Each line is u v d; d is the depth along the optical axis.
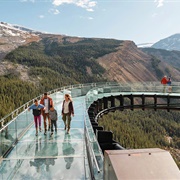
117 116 124.06
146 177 2.98
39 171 7.05
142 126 124.62
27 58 176.00
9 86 99.25
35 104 10.96
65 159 7.96
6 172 7.02
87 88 30.50
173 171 3.08
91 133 7.04
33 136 10.77
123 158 3.29
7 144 8.73
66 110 11.17
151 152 3.41
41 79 139.88
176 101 108.00
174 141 119.06
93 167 6.02
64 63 194.25
